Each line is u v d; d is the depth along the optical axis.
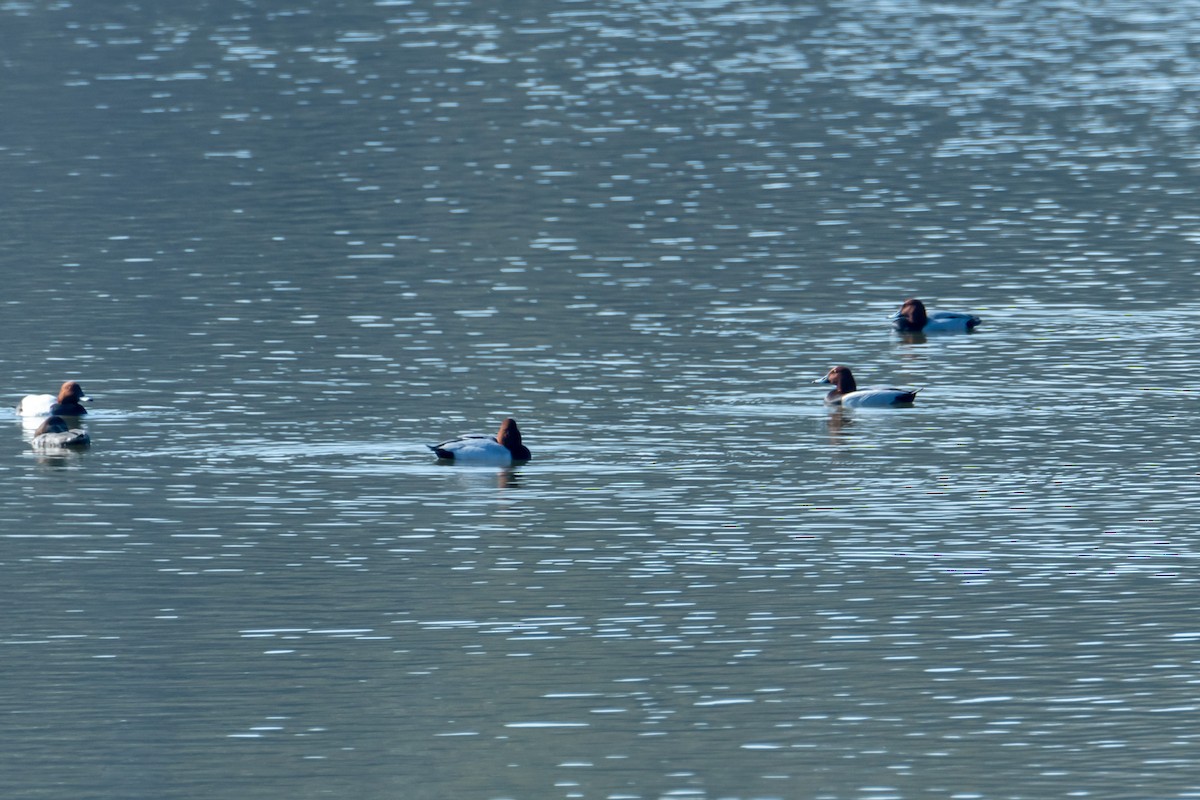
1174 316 102.12
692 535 68.44
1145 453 78.25
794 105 173.88
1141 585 62.84
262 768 50.09
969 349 96.31
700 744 51.25
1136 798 48.03
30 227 125.94
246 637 59.00
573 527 69.38
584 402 86.38
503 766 50.00
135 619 60.56
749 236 122.88
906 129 161.75
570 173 143.75
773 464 77.12
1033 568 64.69
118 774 49.88
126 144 156.25
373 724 52.69
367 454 78.50
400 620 60.38
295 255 117.50
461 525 69.62
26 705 54.09
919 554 66.25
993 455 78.25
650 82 185.88
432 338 97.81
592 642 58.47
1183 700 53.69
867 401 85.44
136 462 77.62
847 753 50.69
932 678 55.44
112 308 104.19
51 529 69.44
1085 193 135.50
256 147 154.38
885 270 113.94
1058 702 53.72
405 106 172.88
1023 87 184.12
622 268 114.06
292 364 92.69
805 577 64.00
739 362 93.69
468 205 132.25
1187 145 153.38
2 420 84.19
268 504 72.12
